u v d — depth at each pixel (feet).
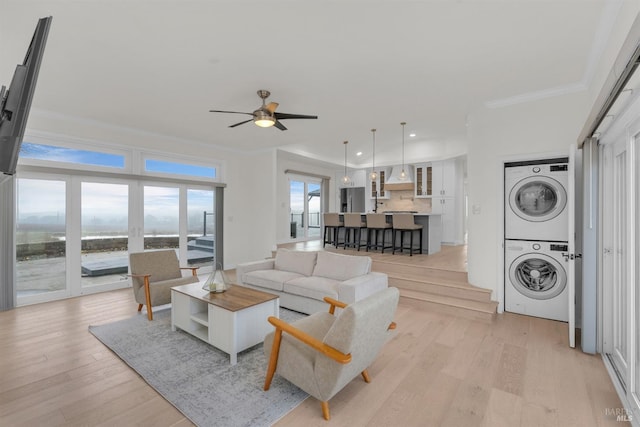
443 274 14.60
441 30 7.54
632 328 6.43
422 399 6.81
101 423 5.97
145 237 17.08
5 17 6.91
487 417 6.23
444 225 25.23
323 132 17.47
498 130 12.18
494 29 7.48
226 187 20.97
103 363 8.30
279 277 13.05
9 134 3.56
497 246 12.22
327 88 11.05
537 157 11.33
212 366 8.14
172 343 9.50
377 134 19.04
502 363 8.38
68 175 14.35
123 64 9.27
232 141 19.16
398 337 10.05
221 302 8.93
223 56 8.84
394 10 6.79
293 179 26.99
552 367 8.17
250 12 6.88
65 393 6.93
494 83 10.55
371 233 22.34
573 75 9.89
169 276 13.21
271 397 6.82
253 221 22.06
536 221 11.74
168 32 7.64
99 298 14.30
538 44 8.13
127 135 16.11
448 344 9.54
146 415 6.21
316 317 8.05
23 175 13.05
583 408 6.50
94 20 7.11
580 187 10.83
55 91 11.26
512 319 11.62
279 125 11.85
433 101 12.27
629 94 5.68
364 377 7.47
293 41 8.07
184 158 18.80
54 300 13.93
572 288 9.34
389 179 28.45
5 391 6.98
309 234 29.40
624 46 4.51
